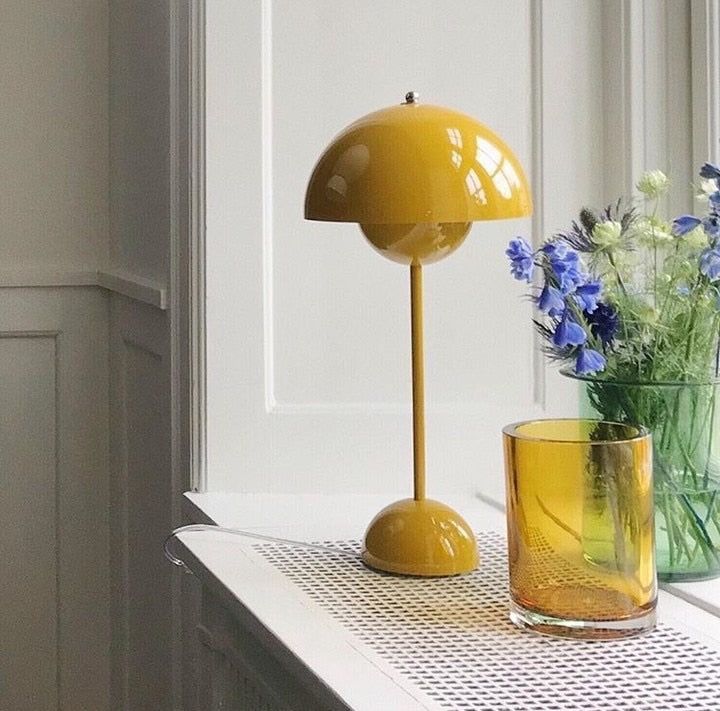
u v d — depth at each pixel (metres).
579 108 1.80
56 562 2.53
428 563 1.36
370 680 1.06
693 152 1.75
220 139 1.76
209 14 1.75
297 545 1.50
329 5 1.77
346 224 1.79
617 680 1.06
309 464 1.79
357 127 1.31
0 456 2.50
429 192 1.25
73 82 2.50
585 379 1.32
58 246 2.50
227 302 1.78
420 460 1.42
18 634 2.53
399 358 1.80
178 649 1.99
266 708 1.37
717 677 1.07
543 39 1.78
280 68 1.77
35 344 2.51
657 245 1.34
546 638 1.17
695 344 1.30
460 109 1.79
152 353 2.14
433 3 1.78
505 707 1.00
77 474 2.52
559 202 1.80
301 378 1.80
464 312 1.80
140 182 2.19
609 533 1.16
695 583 1.33
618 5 1.76
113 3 2.43
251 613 1.25
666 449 1.30
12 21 2.47
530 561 1.18
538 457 1.17
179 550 1.52
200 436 1.79
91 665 2.54
